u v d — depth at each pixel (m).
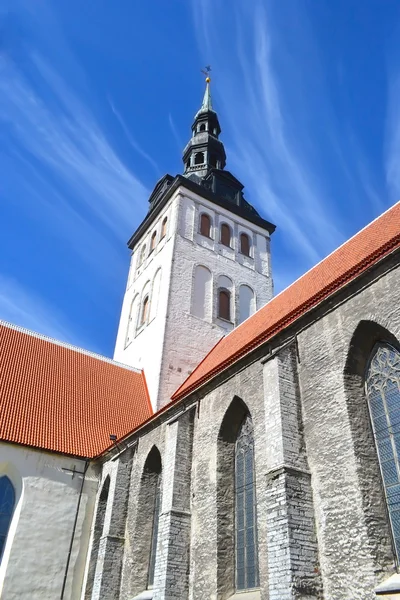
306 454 11.63
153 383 26.89
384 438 10.62
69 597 18.14
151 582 16.27
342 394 11.41
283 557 10.01
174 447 15.89
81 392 25.17
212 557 13.23
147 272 34.12
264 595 11.09
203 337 29.20
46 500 19.41
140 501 17.78
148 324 30.45
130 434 19.94
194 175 36.81
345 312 12.32
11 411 21.34
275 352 13.12
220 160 40.75
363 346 11.85
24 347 26.20
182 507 14.90
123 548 17.55
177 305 29.22
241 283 33.38
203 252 32.59
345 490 10.33
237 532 13.61
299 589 9.59
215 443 15.02
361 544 9.52
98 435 22.83
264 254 36.56
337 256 19.30
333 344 12.29
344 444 10.81
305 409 12.29
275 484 11.03
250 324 23.14
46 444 20.55
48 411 22.66
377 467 10.48
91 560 18.91
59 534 19.03
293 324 13.61
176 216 32.81
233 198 37.31
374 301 11.59
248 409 14.41
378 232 17.27
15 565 17.61
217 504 13.91
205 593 12.97
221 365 15.89
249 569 12.65
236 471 14.65
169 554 13.86
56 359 26.67
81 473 20.83
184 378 27.16
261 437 13.25
